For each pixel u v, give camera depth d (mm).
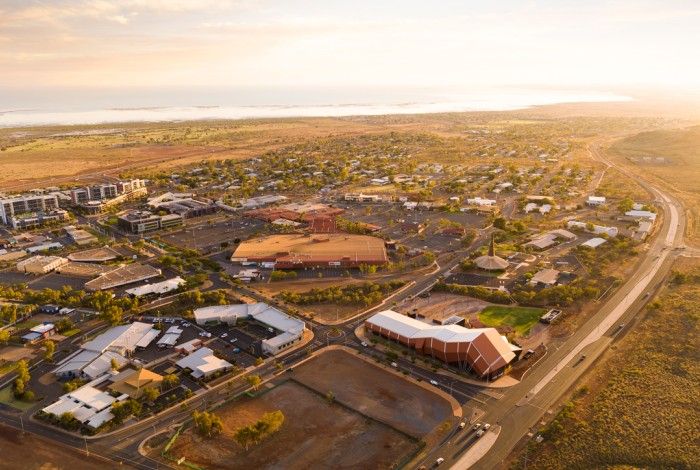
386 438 166375
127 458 158625
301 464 155125
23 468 154625
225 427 172750
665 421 166875
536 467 151125
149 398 184875
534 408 180375
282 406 184250
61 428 173125
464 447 161500
